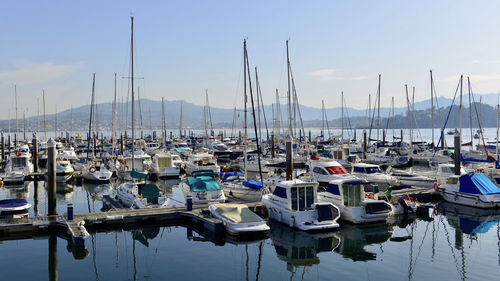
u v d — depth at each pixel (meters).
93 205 34.34
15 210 27.44
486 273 18.16
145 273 18.59
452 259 20.19
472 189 32.03
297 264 19.78
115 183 47.28
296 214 25.27
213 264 19.84
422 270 18.67
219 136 126.75
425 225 27.00
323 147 89.94
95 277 18.12
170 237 24.69
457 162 38.50
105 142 114.69
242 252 21.67
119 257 20.89
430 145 85.75
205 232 25.83
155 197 30.78
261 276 18.22
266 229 23.72
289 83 40.25
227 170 54.56
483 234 24.77
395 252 21.42
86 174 46.97
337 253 21.38
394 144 90.25
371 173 42.12
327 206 25.39
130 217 26.77
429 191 35.81
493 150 65.00
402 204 29.67
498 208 31.12
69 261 20.25
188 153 74.00
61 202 35.72
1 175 46.31
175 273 18.62
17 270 18.98
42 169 57.69
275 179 38.03
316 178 39.16
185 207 29.61
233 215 24.66
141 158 49.91
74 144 106.88
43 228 25.20
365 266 19.34
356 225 26.58
